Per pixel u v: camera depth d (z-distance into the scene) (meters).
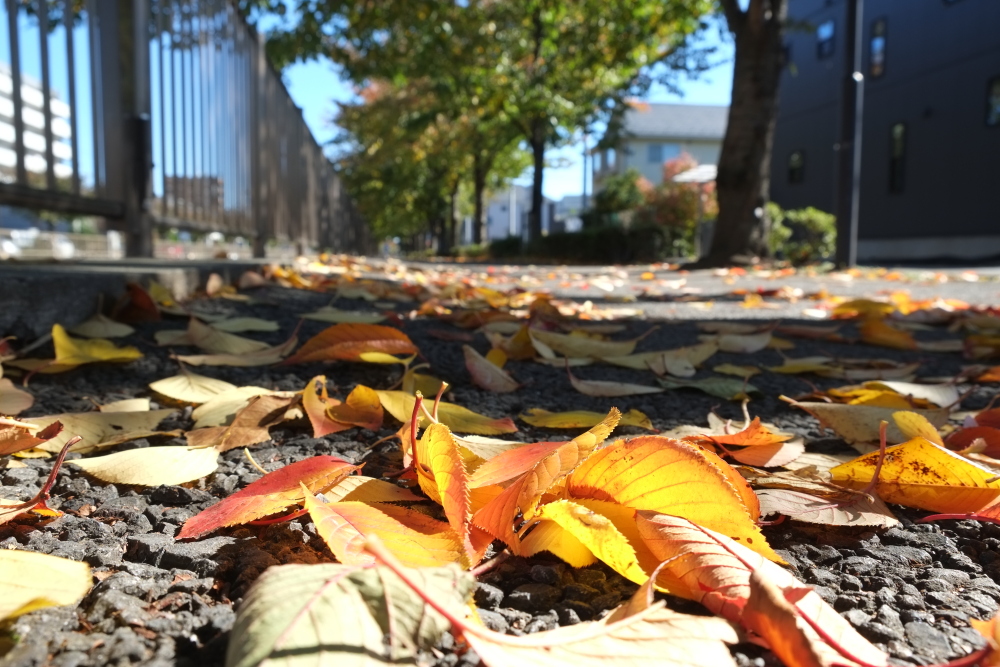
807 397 2.04
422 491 1.19
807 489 1.16
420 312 3.42
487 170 40.66
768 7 12.98
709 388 2.11
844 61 11.97
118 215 4.95
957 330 4.01
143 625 0.79
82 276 2.52
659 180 51.84
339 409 1.56
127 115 4.97
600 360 2.50
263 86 9.20
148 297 2.75
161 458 1.24
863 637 0.79
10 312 2.17
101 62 4.85
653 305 5.18
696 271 12.09
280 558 0.97
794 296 5.90
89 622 0.80
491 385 1.95
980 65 21.56
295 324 3.06
